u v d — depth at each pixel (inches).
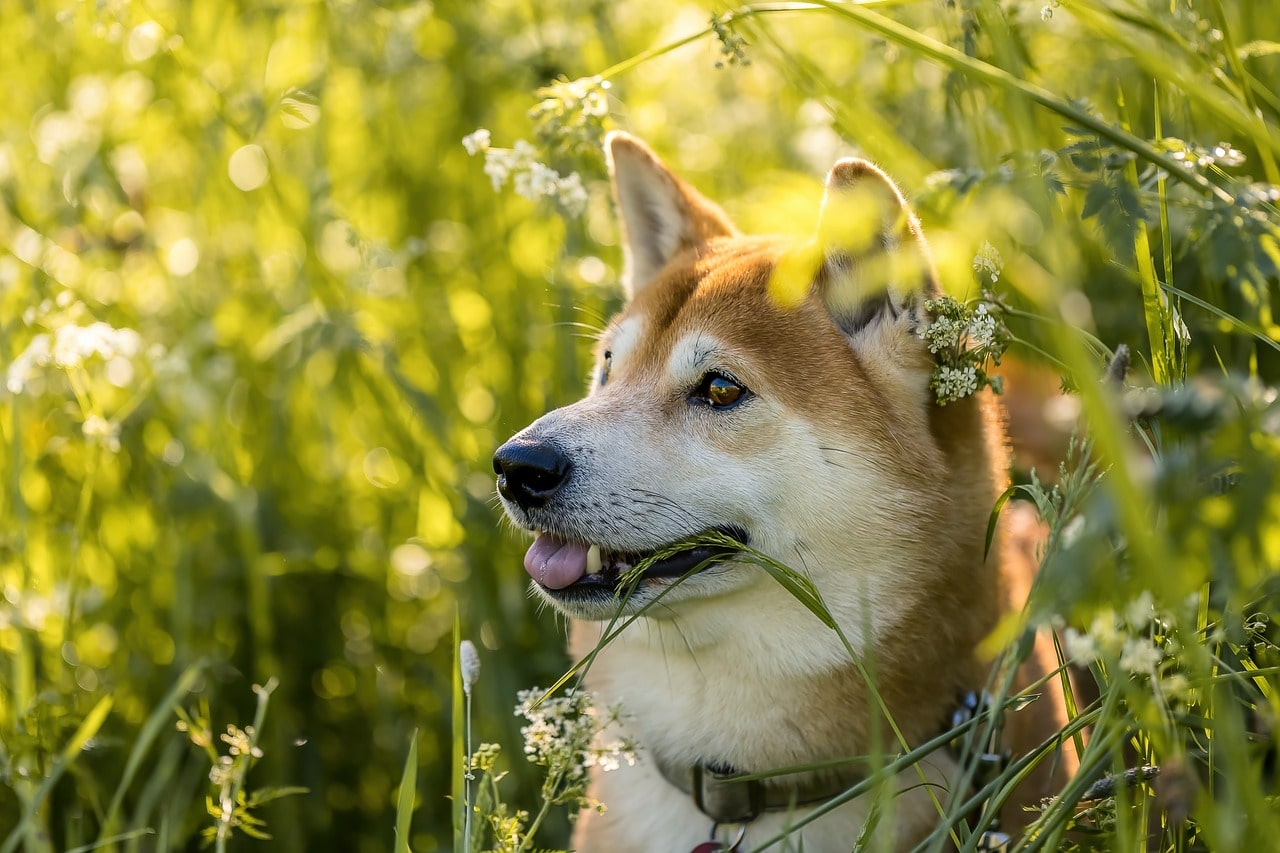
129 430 166.9
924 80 176.9
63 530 151.6
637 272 153.6
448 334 183.5
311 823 158.1
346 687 171.2
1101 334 151.4
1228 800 76.7
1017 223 111.1
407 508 176.2
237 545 168.9
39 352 140.9
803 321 125.8
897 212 117.8
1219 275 101.6
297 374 171.8
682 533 120.6
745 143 210.4
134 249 195.3
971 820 116.2
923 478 121.9
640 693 128.8
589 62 188.9
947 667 123.4
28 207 182.5
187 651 156.3
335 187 195.2
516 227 190.1
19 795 133.3
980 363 119.4
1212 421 74.8
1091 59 161.3
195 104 182.2
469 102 193.6
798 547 121.0
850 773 121.5
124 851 146.7
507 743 155.3
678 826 126.5
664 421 124.7
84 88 198.4
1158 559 65.0
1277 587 85.2
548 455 120.3
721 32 118.4
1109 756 93.4
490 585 162.9
